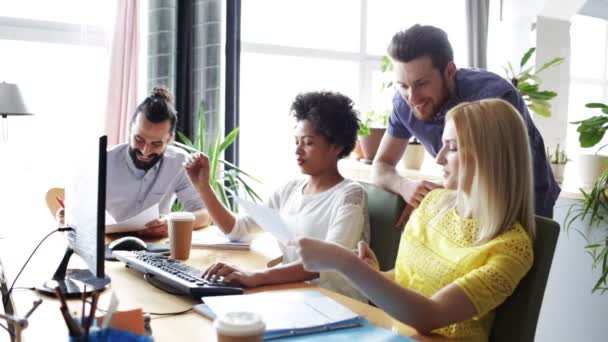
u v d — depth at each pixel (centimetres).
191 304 136
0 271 163
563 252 255
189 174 204
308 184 200
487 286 122
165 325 121
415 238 153
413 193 184
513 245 128
